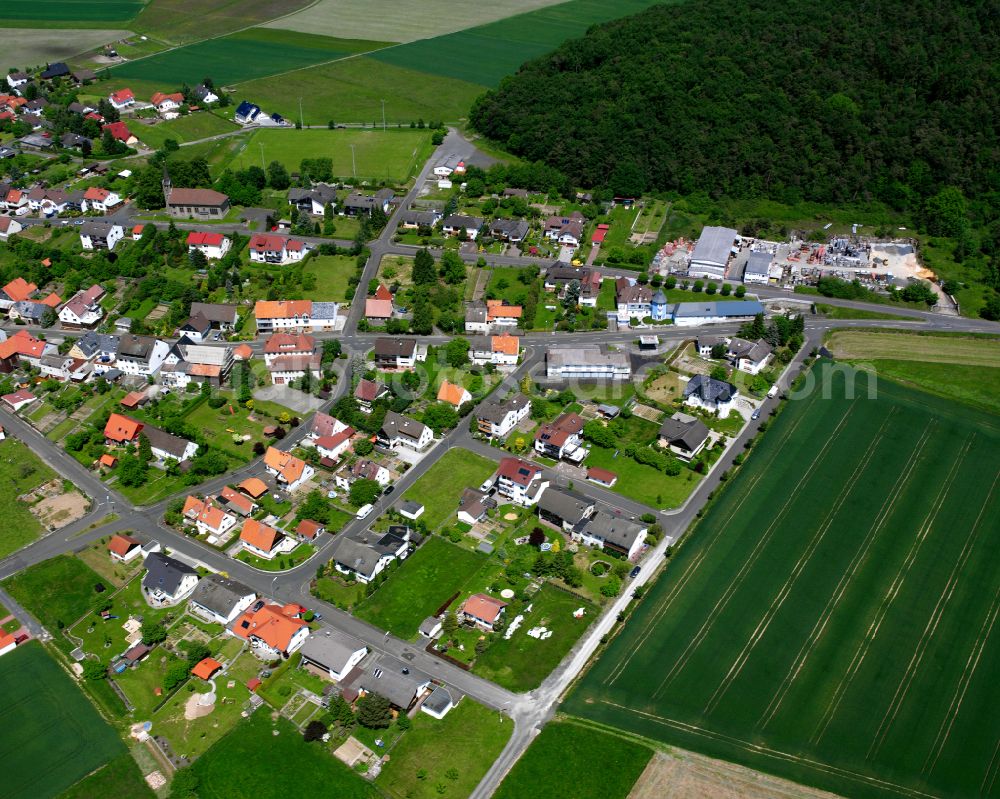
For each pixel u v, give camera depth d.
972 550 164.25
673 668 141.50
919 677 141.50
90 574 157.38
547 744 129.38
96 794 122.81
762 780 125.56
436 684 137.62
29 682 138.25
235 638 145.62
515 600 152.25
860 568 160.12
